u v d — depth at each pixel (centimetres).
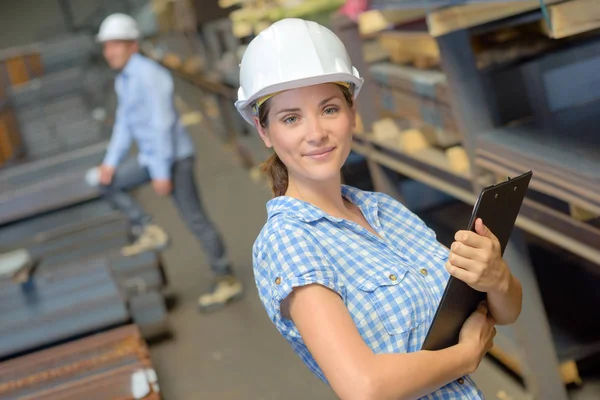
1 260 441
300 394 379
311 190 162
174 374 434
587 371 324
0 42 1370
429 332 150
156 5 1170
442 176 361
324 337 138
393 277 153
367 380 134
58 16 1364
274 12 537
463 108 296
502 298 158
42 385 354
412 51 353
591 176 218
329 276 144
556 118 283
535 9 283
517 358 309
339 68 152
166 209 801
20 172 657
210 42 834
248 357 432
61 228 562
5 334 423
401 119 395
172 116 495
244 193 769
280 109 152
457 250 146
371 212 174
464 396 161
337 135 154
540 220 266
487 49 293
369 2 346
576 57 296
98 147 674
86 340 406
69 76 722
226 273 513
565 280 366
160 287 496
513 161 265
